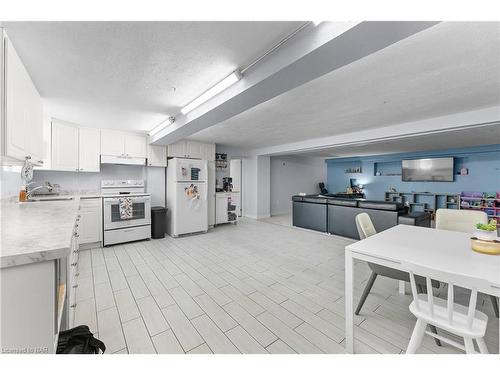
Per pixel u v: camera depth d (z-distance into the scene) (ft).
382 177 28.07
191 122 9.73
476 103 9.46
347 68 6.55
